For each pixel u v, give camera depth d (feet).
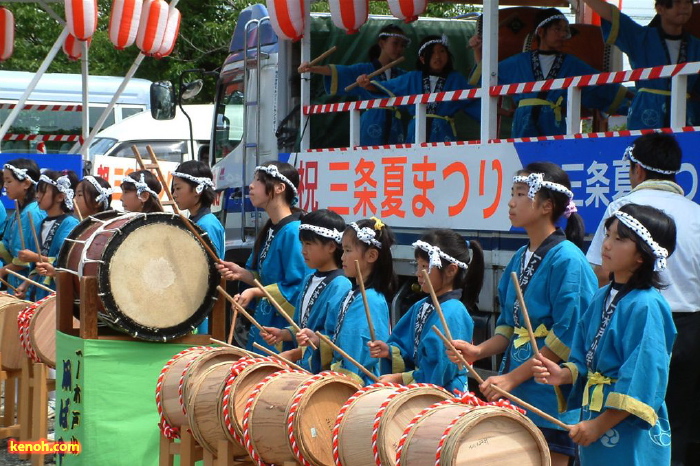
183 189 23.81
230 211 32.76
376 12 44.93
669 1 21.47
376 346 16.21
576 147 19.69
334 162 26.02
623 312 13.44
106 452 18.54
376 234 17.57
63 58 74.90
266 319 21.09
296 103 30.04
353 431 13.03
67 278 19.65
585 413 13.85
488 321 22.63
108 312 18.17
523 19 28.35
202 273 19.30
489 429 11.87
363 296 15.97
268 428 14.49
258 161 30.71
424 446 11.82
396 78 26.94
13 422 24.53
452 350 13.92
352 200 25.45
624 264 13.53
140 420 18.88
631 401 12.82
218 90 35.14
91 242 18.84
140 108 58.90
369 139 28.07
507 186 21.22
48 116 57.26
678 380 17.19
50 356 21.66
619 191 18.86
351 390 14.61
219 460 15.49
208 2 68.54
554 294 15.53
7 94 55.88
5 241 31.07
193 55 70.13
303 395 14.03
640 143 17.04
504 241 21.83
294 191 21.63
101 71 73.61
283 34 27.94
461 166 22.35
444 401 12.67
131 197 25.73
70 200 28.37
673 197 16.83
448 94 23.06
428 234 16.70
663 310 13.37
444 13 47.98
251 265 21.90
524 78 23.89
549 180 15.83
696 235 16.74
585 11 30.17
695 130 17.67
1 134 40.34
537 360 13.80
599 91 23.94
